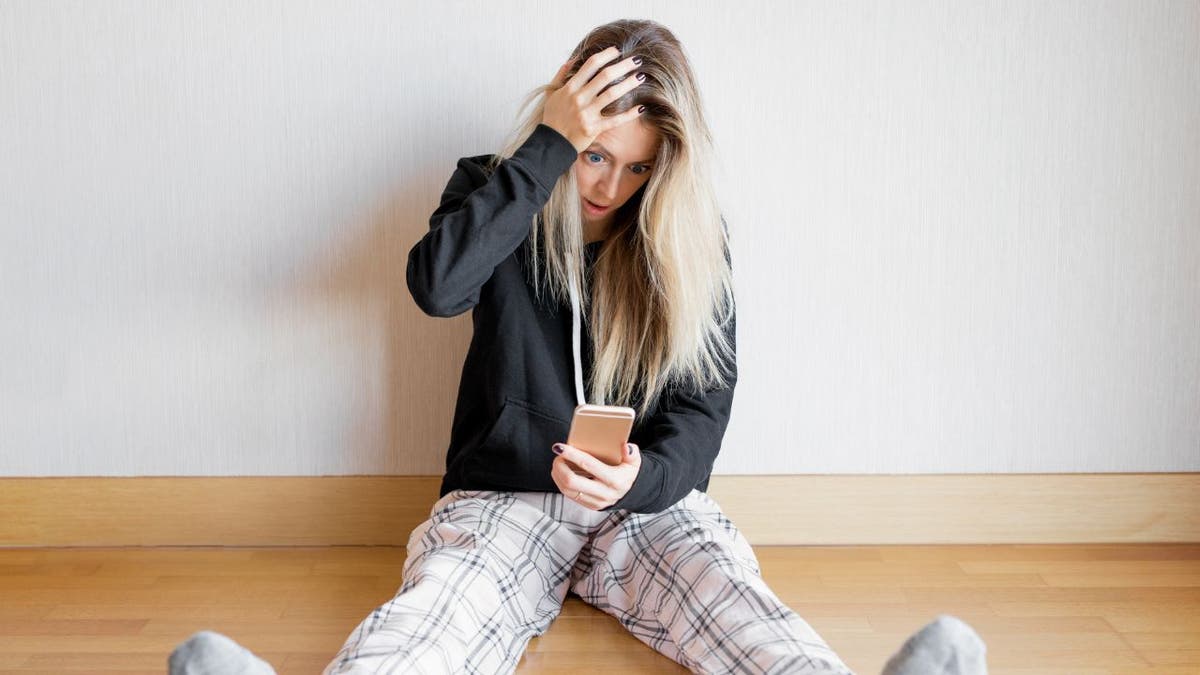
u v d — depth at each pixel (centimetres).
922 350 164
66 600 141
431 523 130
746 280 161
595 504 114
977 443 166
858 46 156
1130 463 166
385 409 163
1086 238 162
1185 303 164
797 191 159
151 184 156
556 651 126
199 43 153
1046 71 158
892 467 166
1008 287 163
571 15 154
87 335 159
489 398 131
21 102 153
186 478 162
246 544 164
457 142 156
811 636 104
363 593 145
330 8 153
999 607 142
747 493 165
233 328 160
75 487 162
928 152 159
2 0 151
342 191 157
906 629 134
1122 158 160
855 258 161
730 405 137
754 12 155
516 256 134
